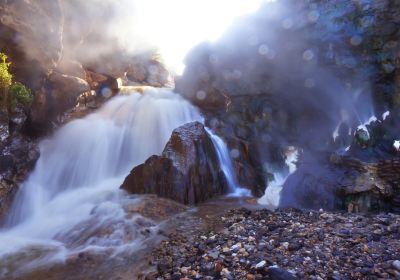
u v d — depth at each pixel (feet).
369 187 26.35
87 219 26.05
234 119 46.01
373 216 23.86
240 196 33.94
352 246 17.48
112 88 57.11
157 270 17.24
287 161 40.27
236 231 21.53
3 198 28.17
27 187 31.22
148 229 23.32
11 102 29.45
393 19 31.48
